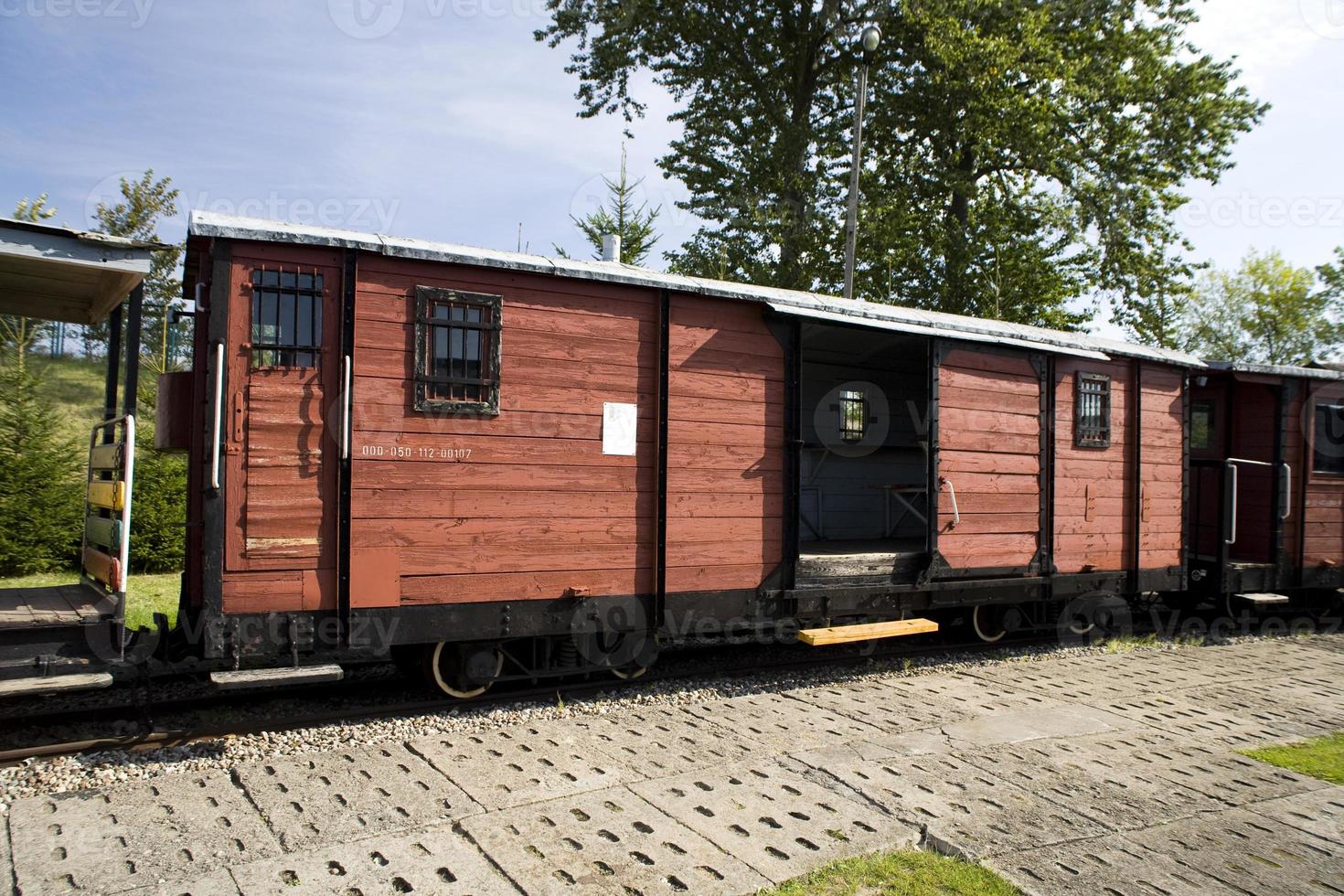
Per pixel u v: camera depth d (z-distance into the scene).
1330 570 10.63
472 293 5.65
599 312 6.15
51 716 5.31
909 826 4.07
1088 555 8.84
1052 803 4.46
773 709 5.95
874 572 7.39
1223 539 9.84
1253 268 28.20
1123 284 19.98
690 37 20.52
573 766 4.67
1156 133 19.41
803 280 19.67
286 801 4.11
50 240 4.81
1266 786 4.87
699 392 6.52
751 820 4.06
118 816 3.92
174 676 6.32
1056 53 18.27
